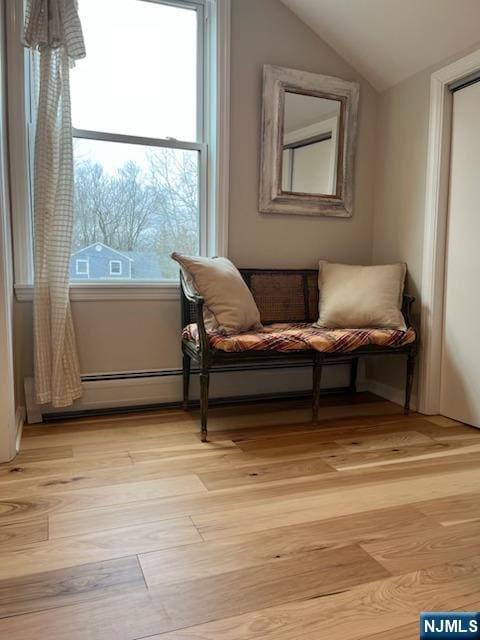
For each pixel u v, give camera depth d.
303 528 1.44
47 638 0.99
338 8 2.56
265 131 2.73
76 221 2.52
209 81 2.70
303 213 2.89
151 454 2.02
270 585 1.17
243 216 2.77
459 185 2.47
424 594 1.14
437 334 2.60
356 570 1.23
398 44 2.58
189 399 2.78
